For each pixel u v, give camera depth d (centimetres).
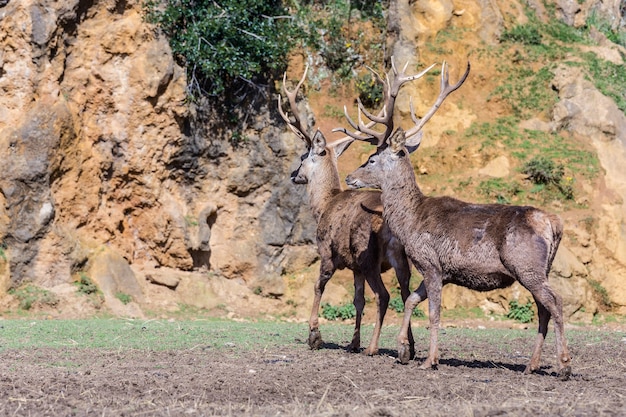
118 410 1488
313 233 3981
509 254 1825
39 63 3703
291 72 4416
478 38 4644
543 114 4422
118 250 3788
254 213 3978
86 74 3806
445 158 4269
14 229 3553
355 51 4581
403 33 4544
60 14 3741
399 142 2031
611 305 3869
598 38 5022
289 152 4031
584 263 3909
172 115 3875
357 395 1636
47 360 2083
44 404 1542
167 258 3838
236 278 3909
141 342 2464
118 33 3847
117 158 3831
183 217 3866
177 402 1562
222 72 4003
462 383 1777
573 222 3978
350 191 2358
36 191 3603
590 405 1531
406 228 1995
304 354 2262
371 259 2212
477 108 4478
